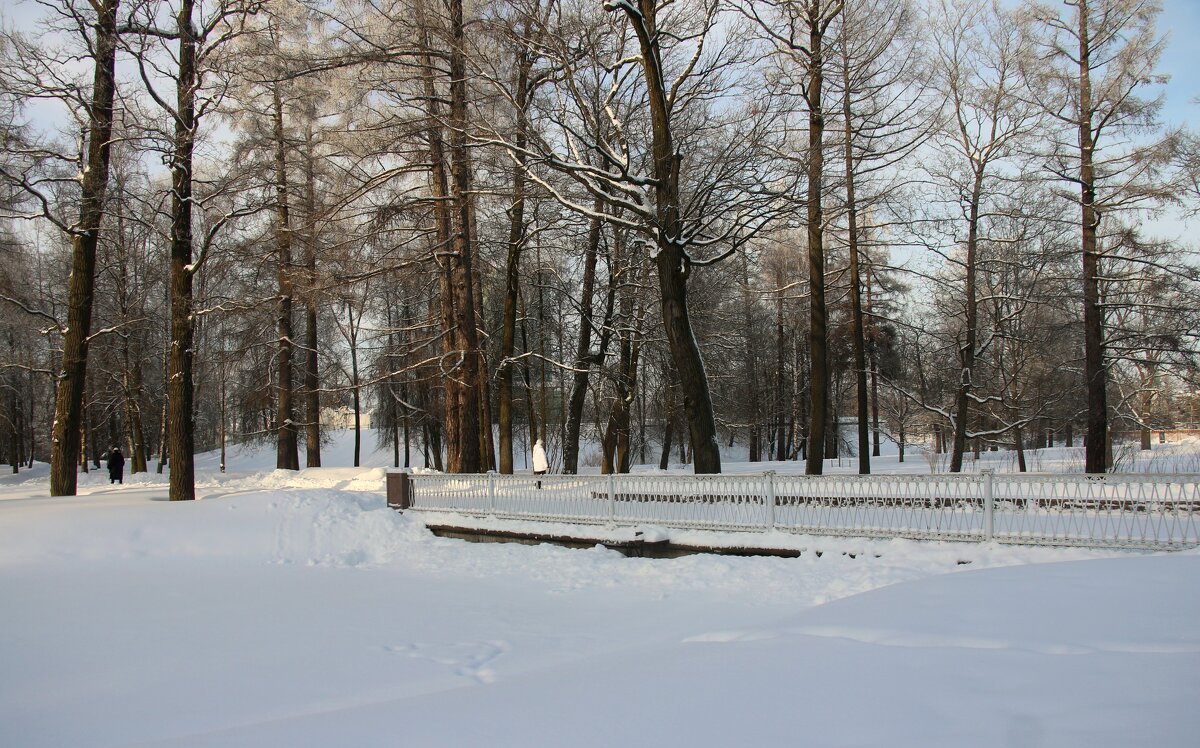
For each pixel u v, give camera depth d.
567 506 13.31
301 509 14.97
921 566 8.95
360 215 18.36
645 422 38.06
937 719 3.39
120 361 32.47
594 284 25.14
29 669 6.52
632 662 5.30
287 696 5.69
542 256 26.52
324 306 24.34
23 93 15.56
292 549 13.66
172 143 16.52
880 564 9.29
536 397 36.69
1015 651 4.38
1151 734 3.03
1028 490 8.94
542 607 9.16
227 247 20.11
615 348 27.27
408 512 15.77
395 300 30.75
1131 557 7.15
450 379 19.77
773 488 10.83
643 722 3.75
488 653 6.95
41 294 30.38
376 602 9.54
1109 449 24.14
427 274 21.42
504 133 16.05
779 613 8.10
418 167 18.69
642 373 30.30
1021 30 19.12
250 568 12.38
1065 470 25.73
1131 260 18.86
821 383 18.83
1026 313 28.00
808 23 17.23
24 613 8.77
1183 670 3.80
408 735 3.90
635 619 8.33
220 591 10.31
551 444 38.16
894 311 34.59
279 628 8.07
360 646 7.26
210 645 7.32
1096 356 19.75
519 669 6.36
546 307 31.23
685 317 14.99
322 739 3.94
